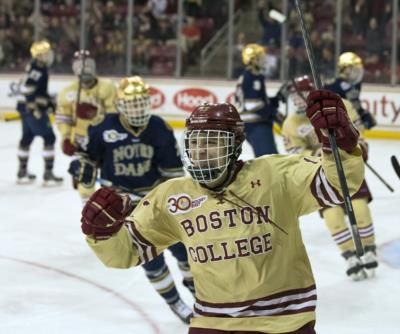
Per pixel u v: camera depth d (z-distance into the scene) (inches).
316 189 199.5
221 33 1067.3
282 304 203.9
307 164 204.2
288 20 1023.0
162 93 1056.8
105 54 1099.9
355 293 404.2
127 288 413.7
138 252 213.3
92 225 197.3
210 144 197.6
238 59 1053.8
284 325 202.1
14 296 399.2
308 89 423.8
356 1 995.3
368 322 364.5
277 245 202.2
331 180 194.2
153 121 343.0
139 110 330.3
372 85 989.2
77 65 564.1
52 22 1111.0
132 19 1086.4
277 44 1029.8
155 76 1088.8
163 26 1078.4
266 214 201.5
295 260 205.2
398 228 539.2
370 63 997.2
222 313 205.0
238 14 1053.8
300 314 203.8
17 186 693.3
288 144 438.0
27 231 535.5
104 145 342.3
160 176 347.6
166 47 1082.1
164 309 381.7
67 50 1107.3
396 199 633.6
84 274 438.0
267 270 202.1
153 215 210.5
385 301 392.5
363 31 998.4
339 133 187.2
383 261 459.2
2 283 420.2
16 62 1131.3
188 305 387.2
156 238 212.7
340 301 392.2
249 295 202.4
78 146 350.0
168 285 353.4
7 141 952.3
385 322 364.8
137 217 212.1
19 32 1123.9
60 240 512.1
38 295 401.7
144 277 431.8
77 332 350.9
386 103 965.8
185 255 348.2
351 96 510.0
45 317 370.0
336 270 443.5
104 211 196.1
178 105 1051.9
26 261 463.2
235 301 203.3
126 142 340.2
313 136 430.6
